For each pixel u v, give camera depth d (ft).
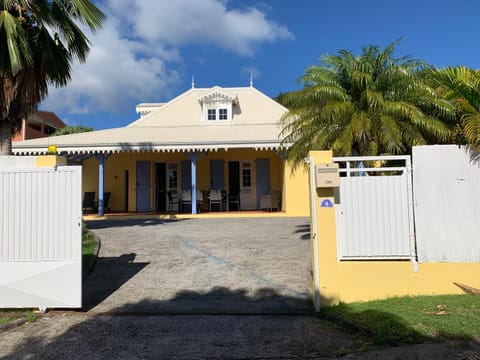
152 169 66.13
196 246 33.14
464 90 23.26
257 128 65.98
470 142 19.80
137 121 72.28
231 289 22.39
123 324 17.52
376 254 19.86
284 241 35.09
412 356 13.03
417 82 28.81
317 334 15.84
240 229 42.70
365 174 28.71
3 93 31.58
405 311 17.13
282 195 62.08
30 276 19.22
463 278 19.52
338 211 20.10
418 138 27.86
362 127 27.09
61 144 55.11
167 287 23.02
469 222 19.66
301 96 30.99
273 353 14.05
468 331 14.79
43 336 16.22
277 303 19.98
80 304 19.12
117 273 25.94
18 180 19.69
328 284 19.03
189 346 14.84
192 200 57.21
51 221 19.52
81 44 35.45
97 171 66.59
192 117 73.10
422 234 19.77
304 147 31.63
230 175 66.74
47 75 34.76
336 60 30.78
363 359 13.16
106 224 48.91
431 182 19.84
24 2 31.24
